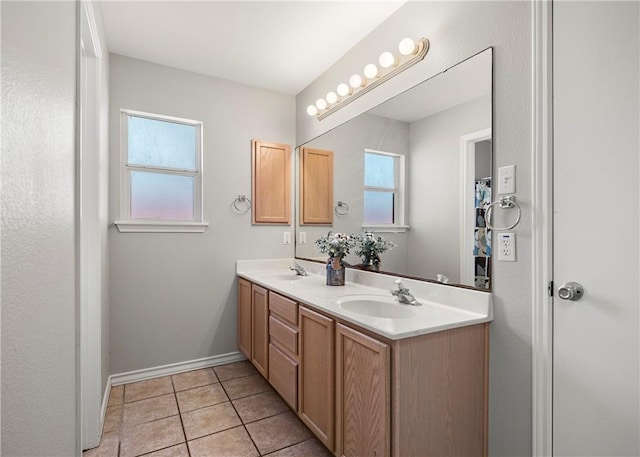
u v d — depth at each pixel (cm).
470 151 157
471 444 144
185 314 274
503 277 144
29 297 67
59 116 89
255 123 303
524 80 136
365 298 188
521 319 137
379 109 214
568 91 124
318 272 281
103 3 192
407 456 127
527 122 135
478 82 153
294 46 240
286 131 318
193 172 282
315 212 285
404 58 194
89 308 182
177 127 278
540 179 130
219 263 288
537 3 131
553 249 128
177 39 231
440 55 173
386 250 206
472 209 156
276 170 311
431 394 133
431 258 176
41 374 75
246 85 300
